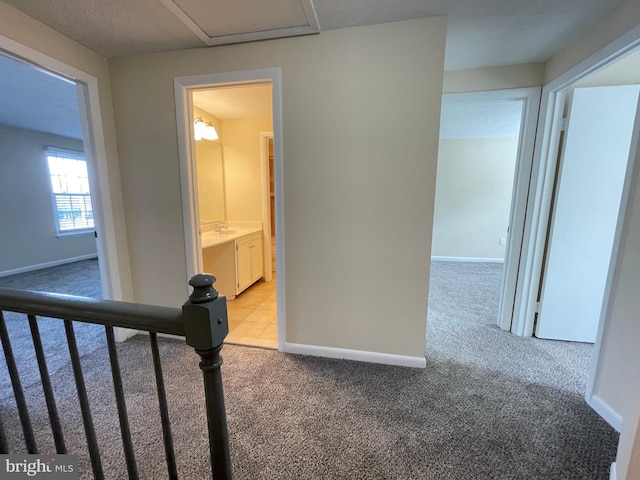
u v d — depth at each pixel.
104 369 1.96
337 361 2.06
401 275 1.92
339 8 1.56
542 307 2.38
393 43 1.71
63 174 5.23
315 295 2.07
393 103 1.76
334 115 1.84
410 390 1.75
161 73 2.06
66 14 1.61
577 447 1.36
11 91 2.98
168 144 2.14
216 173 3.70
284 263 2.07
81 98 2.02
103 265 2.21
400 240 1.89
